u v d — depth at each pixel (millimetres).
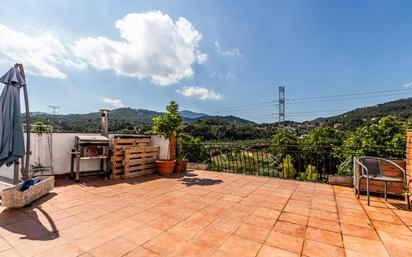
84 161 5777
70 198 3785
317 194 4281
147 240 2326
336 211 3311
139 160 6008
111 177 5457
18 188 3441
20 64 3809
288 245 2260
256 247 2211
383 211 3312
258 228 2676
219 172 6754
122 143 5770
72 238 2342
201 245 2236
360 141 11438
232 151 7504
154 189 4527
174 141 7172
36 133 4961
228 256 2035
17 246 2152
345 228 2693
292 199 3930
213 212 3219
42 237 2352
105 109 6023
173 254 2053
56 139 5289
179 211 3236
